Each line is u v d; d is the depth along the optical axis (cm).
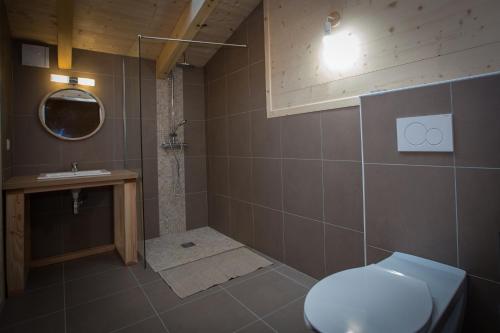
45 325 173
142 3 241
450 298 112
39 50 261
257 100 270
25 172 257
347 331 92
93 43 278
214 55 331
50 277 236
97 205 293
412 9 155
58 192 273
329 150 204
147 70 321
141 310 188
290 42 230
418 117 142
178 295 204
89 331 168
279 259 256
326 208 209
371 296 111
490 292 123
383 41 169
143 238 253
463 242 130
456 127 130
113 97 299
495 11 127
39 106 262
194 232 345
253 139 277
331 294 113
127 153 308
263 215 271
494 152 120
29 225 249
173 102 336
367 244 170
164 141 334
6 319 179
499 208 120
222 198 332
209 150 353
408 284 119
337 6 193
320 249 216
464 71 137
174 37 276
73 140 279
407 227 150
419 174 144
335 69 197
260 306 190
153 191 329
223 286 216
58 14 208
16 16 230
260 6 260
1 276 194
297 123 229
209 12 227
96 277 235
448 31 142
